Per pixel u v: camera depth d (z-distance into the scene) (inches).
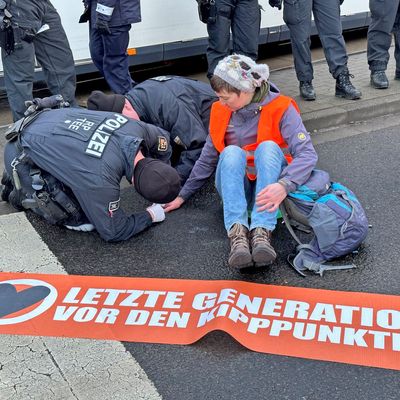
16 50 168.2
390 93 218.1
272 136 126.3
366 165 169.5
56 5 210.5
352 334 100.0
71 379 93.0
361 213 118.7
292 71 253.9
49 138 127.3
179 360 96.8
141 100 144.9
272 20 263.3
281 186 114.7
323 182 119.9
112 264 124.6
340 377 91.9
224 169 119.9
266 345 98.5
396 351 96.0
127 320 106.0
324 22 207.3
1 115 219.0
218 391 90.6
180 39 238.5
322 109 203.0
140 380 92.8
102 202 125.2
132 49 228.5
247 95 120.7
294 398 88.8
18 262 125.6
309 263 118.5
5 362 96.8
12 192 145.8
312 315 104.9
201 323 103.8
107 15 184.9
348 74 213.3
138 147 123.0
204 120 151.8
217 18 201.9
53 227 140.3
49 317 107.1
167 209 144.3
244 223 115.6
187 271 121.3
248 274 118.8
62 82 188.4
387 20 213.2
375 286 113.4
